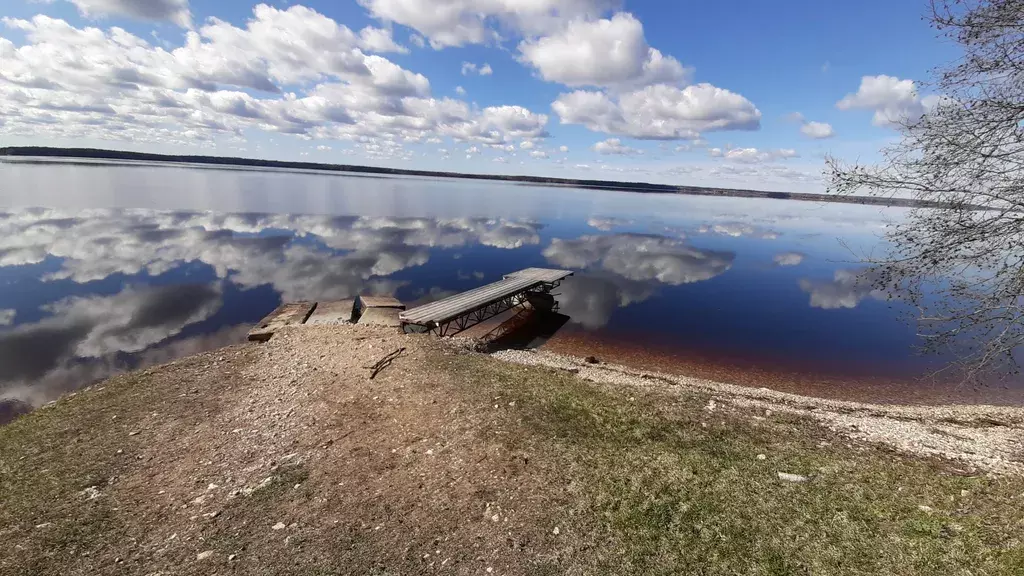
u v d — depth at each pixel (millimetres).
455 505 6230
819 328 20969
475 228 50375
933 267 5352
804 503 5941
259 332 14984
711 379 14852
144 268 25516
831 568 4891
